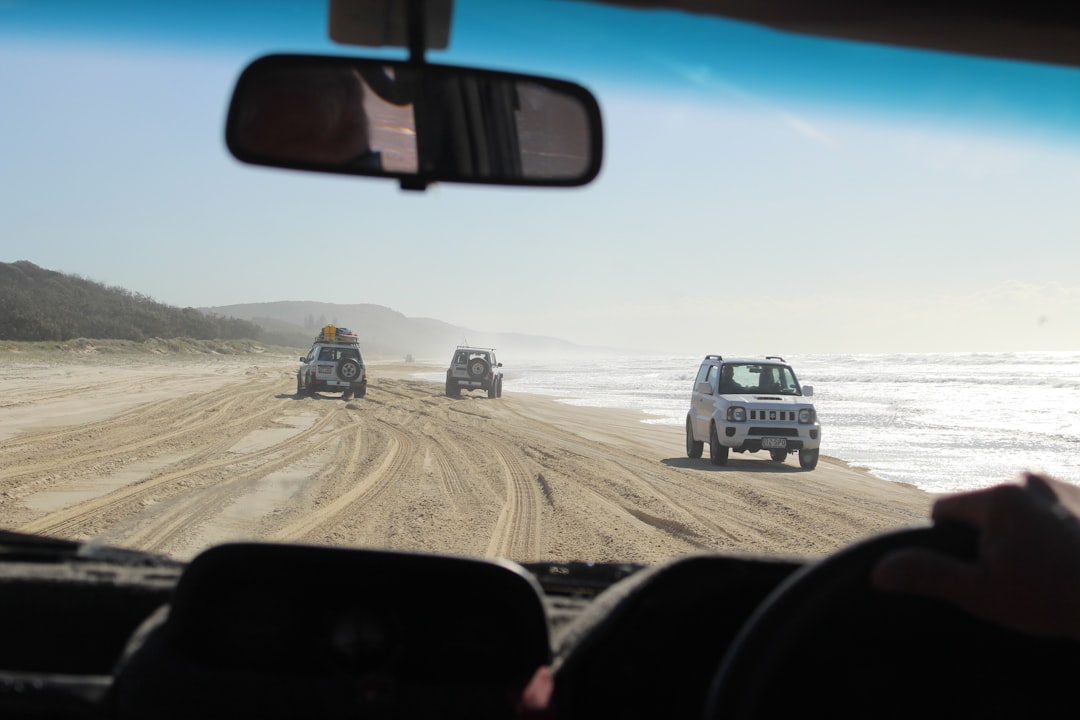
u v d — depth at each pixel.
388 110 2.59
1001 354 199.25
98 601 2.51
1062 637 1.25
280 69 2.55
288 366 79.19
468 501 11.07
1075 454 17.78
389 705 1.90
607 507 10.84
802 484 13.53
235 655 2.03
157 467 13.44
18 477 12.05
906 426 24.75
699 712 1.96
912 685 1.39
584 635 2.02
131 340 90.69
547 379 69.25
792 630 1.39
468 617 2.03
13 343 64.12
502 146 2.65
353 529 9.12
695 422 17.52
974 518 1.31
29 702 2.01
